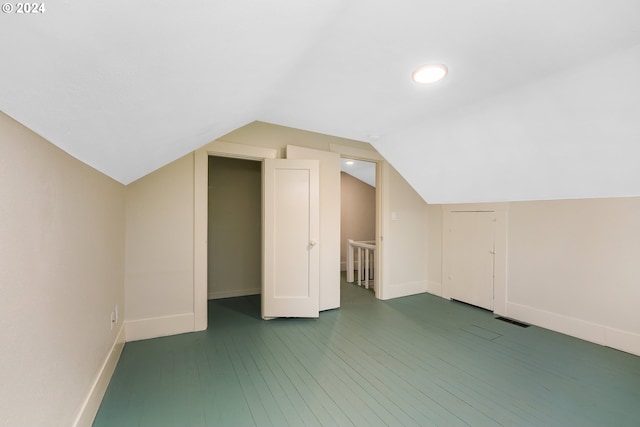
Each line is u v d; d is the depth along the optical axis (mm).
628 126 1494
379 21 1106
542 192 2314
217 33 800
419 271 4188
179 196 2654
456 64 1436
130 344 2426
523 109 1775
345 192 5980
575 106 1574
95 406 1570
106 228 1856
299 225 3092
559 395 1784
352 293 4168
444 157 2525
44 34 516
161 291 2588
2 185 780
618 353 2336
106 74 730
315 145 3389
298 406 1665
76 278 1341
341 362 2178
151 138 1402
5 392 796
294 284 3082
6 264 802
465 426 1516
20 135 868
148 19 610
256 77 1314
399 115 2145
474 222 3572
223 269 4016
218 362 2156
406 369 2084
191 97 1153
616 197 2219
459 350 2387
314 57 1383
